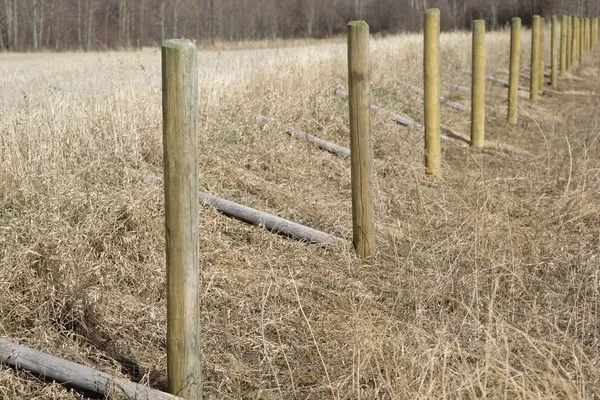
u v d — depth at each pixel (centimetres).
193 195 334
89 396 360
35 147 582
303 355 414
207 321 443
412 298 467
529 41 2500
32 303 424
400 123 990
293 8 5994
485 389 334
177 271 336
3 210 500
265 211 624
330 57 1308
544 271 513
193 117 330
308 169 741
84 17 4656
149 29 4791
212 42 4475
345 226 595
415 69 1394
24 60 2517
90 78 1169
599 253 526
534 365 371
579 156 775
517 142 999
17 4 4778
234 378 390
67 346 399
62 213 496
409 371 358
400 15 5994
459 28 5875
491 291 468
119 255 484
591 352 406
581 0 5091
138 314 445
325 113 919
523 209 634
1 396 348
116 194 536
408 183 698
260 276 505
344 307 473
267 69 1052
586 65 2309
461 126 1116
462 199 640
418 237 581
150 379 383
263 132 783
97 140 644
